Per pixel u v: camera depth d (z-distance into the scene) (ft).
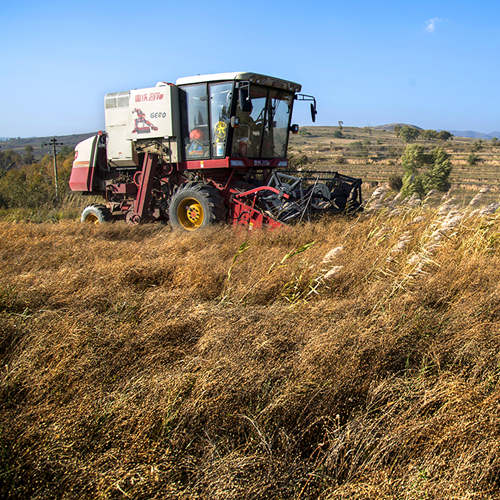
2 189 73.20
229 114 31.50
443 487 6.15
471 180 193.06
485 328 11.32
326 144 491.31
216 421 7.87
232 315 12.19
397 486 6.34
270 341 10.31
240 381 8.75
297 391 8.45
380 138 609.83
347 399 8.52
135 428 7.51
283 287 15.19
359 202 33.47
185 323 11.61
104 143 41.27
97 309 13.08
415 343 10.64
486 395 8.32
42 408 7.96
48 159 265.13
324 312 12.55
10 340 10.87
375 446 7.23
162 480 6.42
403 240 16.49
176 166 35.22
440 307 13.74
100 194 42.65
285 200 28.35
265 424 7.72
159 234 28.22
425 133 581.12
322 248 20.20
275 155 36.09
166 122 33.60
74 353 9.80
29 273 16.12
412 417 7.78
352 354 9.77
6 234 25.52
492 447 6.81
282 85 33.60
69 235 28.35
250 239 23.71
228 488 6.21
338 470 6.84
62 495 6.27
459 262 17.31
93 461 6.75
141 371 9.52
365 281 16.17
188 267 17.08
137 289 15.38
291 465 6.80
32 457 6.77
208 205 30.68
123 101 36.17
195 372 9.18
